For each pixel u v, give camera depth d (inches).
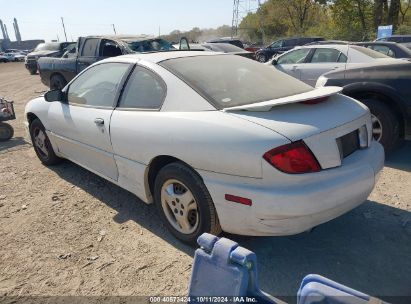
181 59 136.6
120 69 145.9
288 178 97.7
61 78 416.8
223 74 130.0
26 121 209.3
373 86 186.1
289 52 357.7
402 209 144.3
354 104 125.0
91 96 156.8
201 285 66.5
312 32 1615.4
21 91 574.6
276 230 101.8
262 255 118.8
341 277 107.9
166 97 123.6
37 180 186.2
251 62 149.6
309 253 119.3
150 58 138.2
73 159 175.5
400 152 206.8
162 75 127.6
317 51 332.8
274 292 103.7
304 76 334.0
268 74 140.3
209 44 631.2
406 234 127.7
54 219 147.0
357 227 132.8
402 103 180.2
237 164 101.5
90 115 150.6
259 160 98.0
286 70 347.9
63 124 169.5
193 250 123.3
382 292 101.5
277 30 2165.4
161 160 125.9
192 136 110.3
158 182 125.6
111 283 109.7
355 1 1327.5
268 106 105.3
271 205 98.3
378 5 1208.2
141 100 132.6
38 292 107.2
